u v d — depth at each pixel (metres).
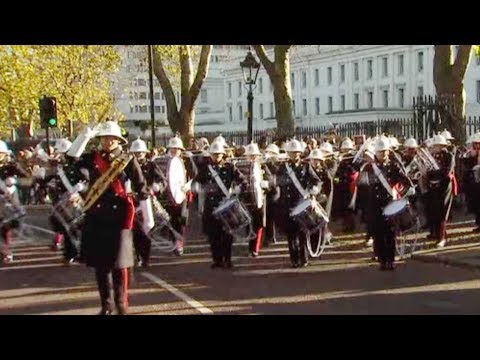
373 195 11.68
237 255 13.77
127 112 89.00
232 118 97.44
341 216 16.48
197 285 10.73
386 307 8.86
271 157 14.94
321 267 12.12
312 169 12.35
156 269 12.29
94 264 8.05
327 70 85.75
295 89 90.62
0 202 13.31
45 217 21.59
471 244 13.78
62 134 44.72
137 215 11.56
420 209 15.57
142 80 88.50
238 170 12.56
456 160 18.06
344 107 83.31
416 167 14.13
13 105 40.00
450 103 20.81
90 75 38.84
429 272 11.34
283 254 13.74
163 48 31.66
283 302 9.34
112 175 7.97
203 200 12.53
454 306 8.83
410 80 74.56
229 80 97.81
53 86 38.22
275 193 13.39
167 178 13.27
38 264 13.10
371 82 79.50
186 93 30.58
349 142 16.72
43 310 9.20
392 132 23.50
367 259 12.81
